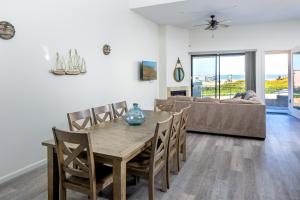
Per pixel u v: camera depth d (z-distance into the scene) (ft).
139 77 20.56
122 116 11.24
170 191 8.47
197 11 19.33
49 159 7.03
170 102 13.43
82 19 13.55
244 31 24.80
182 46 26.18
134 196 8.20
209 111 16.35
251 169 10.29
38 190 8.74
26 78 10.30
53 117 11.78
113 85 16.76
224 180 9.26
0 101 9.29
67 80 12.64
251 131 15.28
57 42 11.85
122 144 6.68
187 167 10.58
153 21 22.68
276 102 26.32
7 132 9.61
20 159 10.16
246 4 17.56
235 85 26.40
